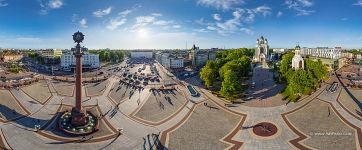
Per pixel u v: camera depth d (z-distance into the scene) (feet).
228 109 428.97
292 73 532.32
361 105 411.75
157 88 559.79
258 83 599.98
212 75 543.39
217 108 434.71
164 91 536.83
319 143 318.24
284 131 352.08
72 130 357.41
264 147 317.22
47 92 520.42
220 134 351.67
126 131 363.15
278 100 459.32
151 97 498.69
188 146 322.55
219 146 322.14
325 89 498.28
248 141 332.39
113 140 337.52
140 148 319.27
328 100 437.58
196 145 324.60
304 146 314.76
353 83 536.83
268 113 406.62
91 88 586.45
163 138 342.44
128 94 526.57
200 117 403.13
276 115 398.21
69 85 599.16
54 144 322.96
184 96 500.33
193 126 375.25
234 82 461.37
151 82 651.66
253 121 383.65
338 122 363.97
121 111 433.89
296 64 593.83
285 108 420.77
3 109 402.93
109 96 517.14
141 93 528.22
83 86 600.80
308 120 376.07
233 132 356.38
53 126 374.63
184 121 391.65
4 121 372.17
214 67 621.31
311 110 404.98
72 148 314.55
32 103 448.24
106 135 350.64
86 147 318.04
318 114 390.21
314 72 516.32
